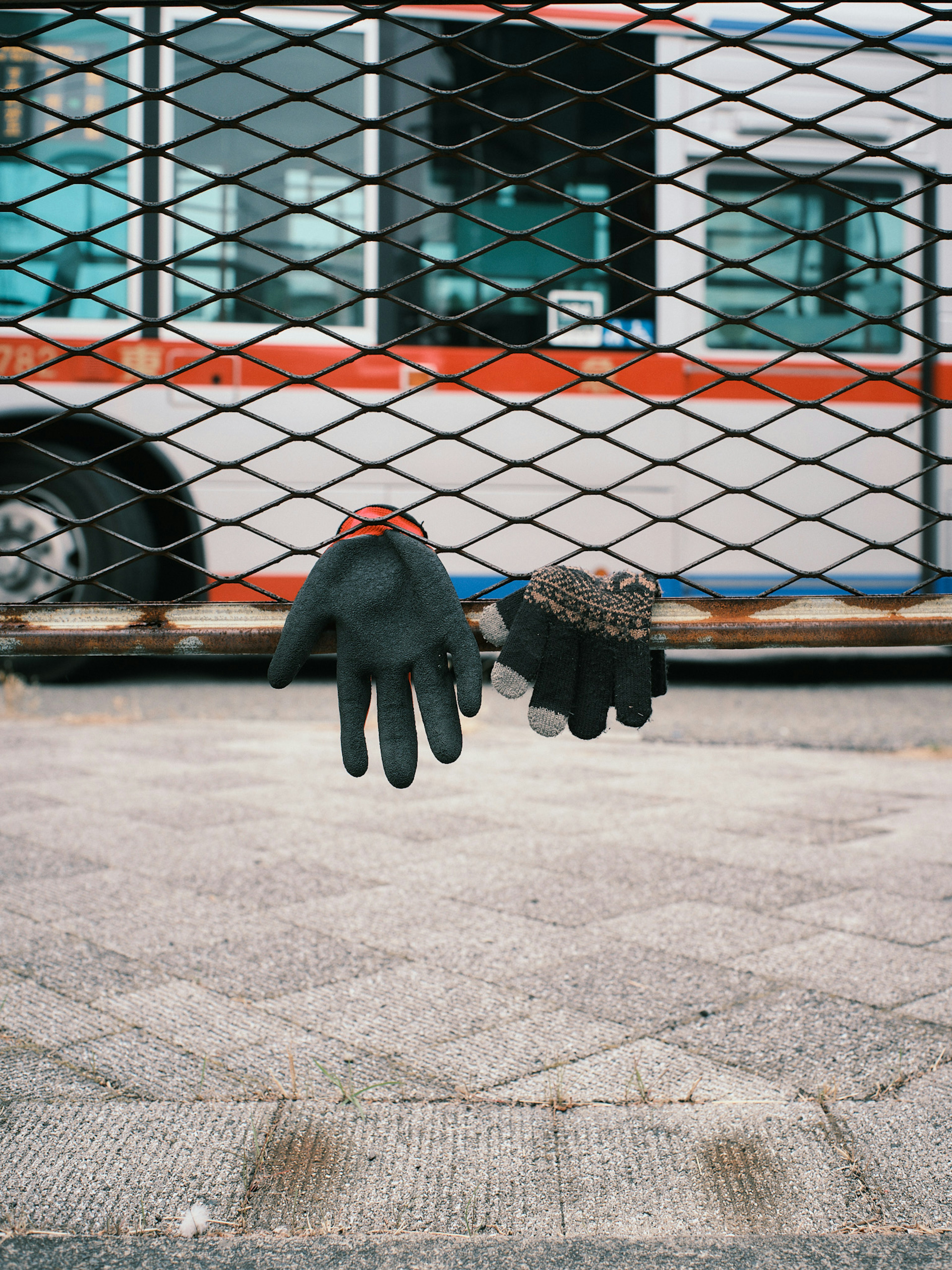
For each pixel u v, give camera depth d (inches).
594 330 245.3
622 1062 79.5
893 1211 60.7
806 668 319.9
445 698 60.4
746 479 251.1
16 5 61.6
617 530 248.2
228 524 65.4
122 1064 79.1
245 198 231.8
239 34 217.9
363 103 231.5
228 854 135.8
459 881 125.1
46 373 232.7
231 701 264.8
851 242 249.8
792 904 116.6
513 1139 68.4
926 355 66.0
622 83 63.8
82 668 293.1
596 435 66.4
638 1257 56.6
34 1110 71.6
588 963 99.7
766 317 249.8
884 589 255.1
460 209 64.5
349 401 65.2
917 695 278.5
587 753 209.0
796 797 169.8
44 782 175.3
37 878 124.8
